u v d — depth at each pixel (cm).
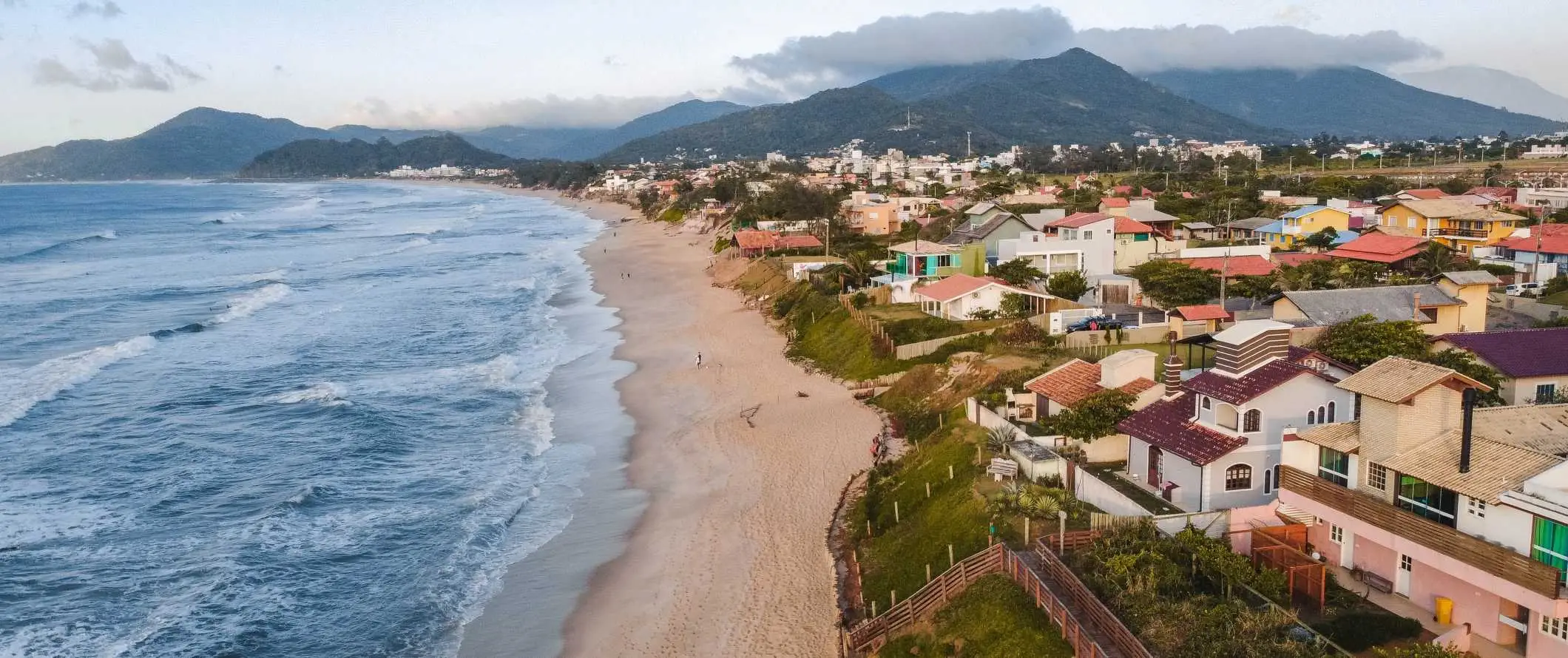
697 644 3394
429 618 3662
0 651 3412
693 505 4584
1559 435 2869
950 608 3086
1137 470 3906
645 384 6738
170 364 7644
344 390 6738
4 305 10588
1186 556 2962
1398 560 2812
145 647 3450
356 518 4572
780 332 8119
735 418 5816
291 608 3738
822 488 4662
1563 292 7238
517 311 9781
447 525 4469
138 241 18725
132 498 4894
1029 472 4000
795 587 3725
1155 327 6247
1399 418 2762
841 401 6019
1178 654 2480
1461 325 5916
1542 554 2366
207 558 4156
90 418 6234
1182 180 18575
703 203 19962
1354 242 9181
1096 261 8912
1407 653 2402
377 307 10169
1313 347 5241
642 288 11100
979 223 10650
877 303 7869
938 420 5078
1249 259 8650
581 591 3828
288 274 13175
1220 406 3616
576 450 5431
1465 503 2566
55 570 4066
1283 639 2497
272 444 5666
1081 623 2728
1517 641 2467
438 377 7100
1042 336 6188
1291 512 3167
